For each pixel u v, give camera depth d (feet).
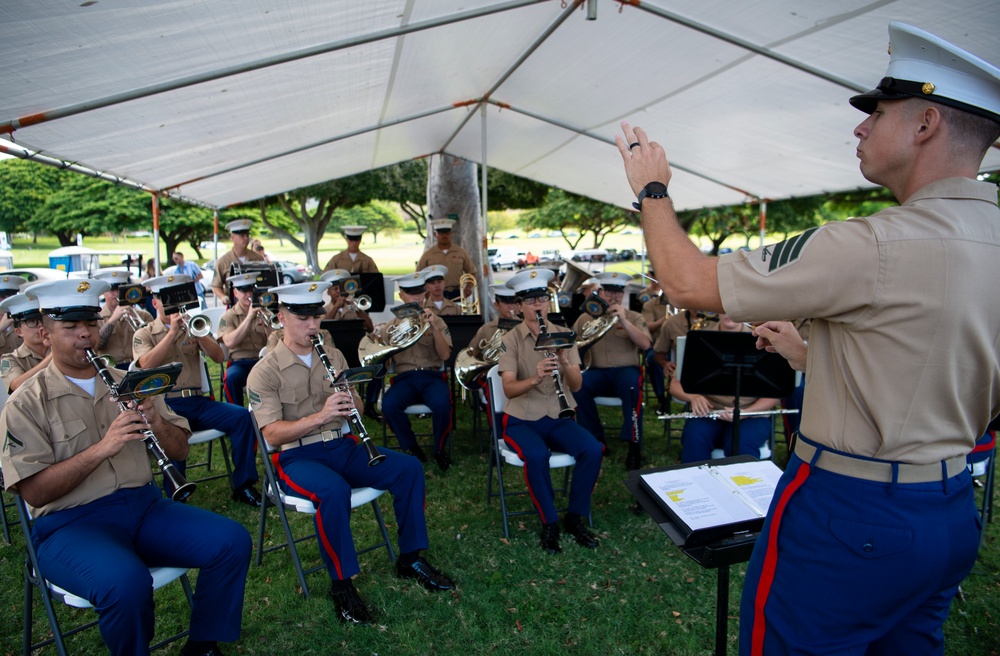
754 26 13.24
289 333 10.86
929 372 3.66
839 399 4.02
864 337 3.81
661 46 15.47
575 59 17.74
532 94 21.93
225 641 8.21
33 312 11.37
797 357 5.52
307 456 10.41
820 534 4.05
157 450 7.81
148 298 16.28
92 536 7.59
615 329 16.71
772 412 12.51
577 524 12.02
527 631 9.30
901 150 3.88
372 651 8.90
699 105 18.76
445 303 20.77
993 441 11.85
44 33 8.36
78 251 55.93
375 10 11.96
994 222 3.69
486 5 14.01
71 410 8.02
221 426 13.28
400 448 16.15
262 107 16.48
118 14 8.41
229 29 10.41
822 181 24.39
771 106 17.58
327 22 11.68
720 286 3.96
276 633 9.24
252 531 12.37
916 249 3.58
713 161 24.03
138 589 7.20
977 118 3.67
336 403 9.92
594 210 70.85
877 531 3.84
